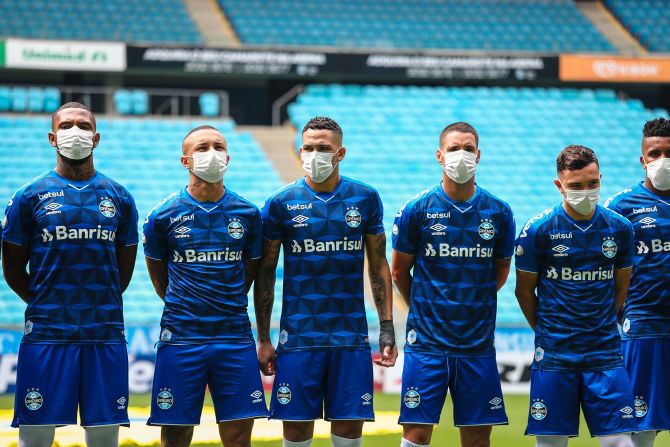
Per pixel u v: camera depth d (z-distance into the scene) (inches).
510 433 381.4
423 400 248.5
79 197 236.7
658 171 263.6
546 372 250.1
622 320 275.0
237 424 243.3
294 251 251.8
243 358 243.1
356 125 880.3
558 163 250.2
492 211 255.1
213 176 241.8
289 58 860.0
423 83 976.9
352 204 253.0
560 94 962.1
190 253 242.4
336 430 252.1
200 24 999.6
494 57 882.1
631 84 1003.3
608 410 244.7
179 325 241.3
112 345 237.1
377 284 258.1
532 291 257.1
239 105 952.3
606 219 251.9
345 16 1036.5
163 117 876.6
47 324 232.4
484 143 875.4
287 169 829.2
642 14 1071.0
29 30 921.5
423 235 253.4
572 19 1071.0
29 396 230.5
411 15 1055.6
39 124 825.5
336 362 248.8
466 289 250.7
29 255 240.2
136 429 350.9
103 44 820.0
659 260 267.0
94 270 235.9
